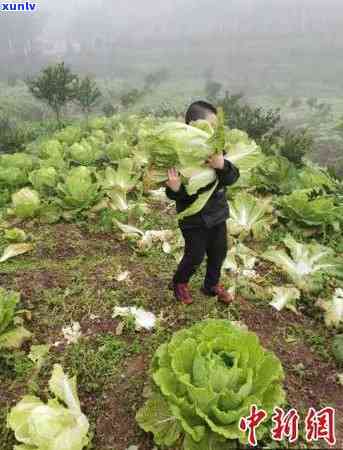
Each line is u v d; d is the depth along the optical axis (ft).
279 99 201.26
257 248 18.13
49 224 19.84
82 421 10.05
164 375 9.55
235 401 9.00
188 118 11.71
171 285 14.44
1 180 24.18
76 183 19.72
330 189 22.12
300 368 12.02
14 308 13.55
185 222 11.84
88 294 14.73
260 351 9.82
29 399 10.55
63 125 44.32
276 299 14.53
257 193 22.84
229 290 14.79
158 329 13.17
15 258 17.21
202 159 10.46
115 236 18.76
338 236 19.06
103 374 11.78
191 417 9.31
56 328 13.43
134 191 23.34
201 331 10.18
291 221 19.13
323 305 14.24
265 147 30.81
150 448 9.94
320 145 97.71
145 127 34.14
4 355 12.10
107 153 27.35
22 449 9.62
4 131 45.39
